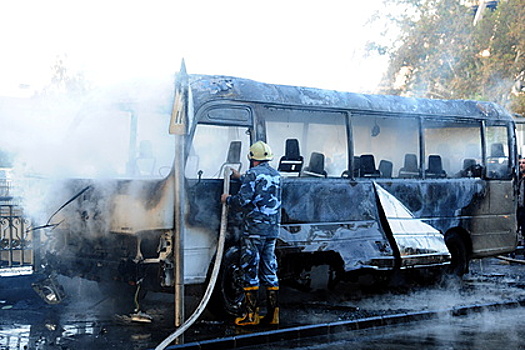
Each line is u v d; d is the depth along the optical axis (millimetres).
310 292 9844
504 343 7180
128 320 7312
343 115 9367
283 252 8281
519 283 11367
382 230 9539
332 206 9000
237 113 7977
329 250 8781
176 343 6551
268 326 7496
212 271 7457
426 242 9945
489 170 11477
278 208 7617
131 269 7180
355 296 9883
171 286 7125
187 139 7500
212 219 7566
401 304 9266
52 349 6375
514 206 11875
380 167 10148
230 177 7621
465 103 11367
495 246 11484
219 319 7812
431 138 11445
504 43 29703
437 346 7016
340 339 7324
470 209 11078
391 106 10031
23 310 8195
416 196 10234
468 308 8898
